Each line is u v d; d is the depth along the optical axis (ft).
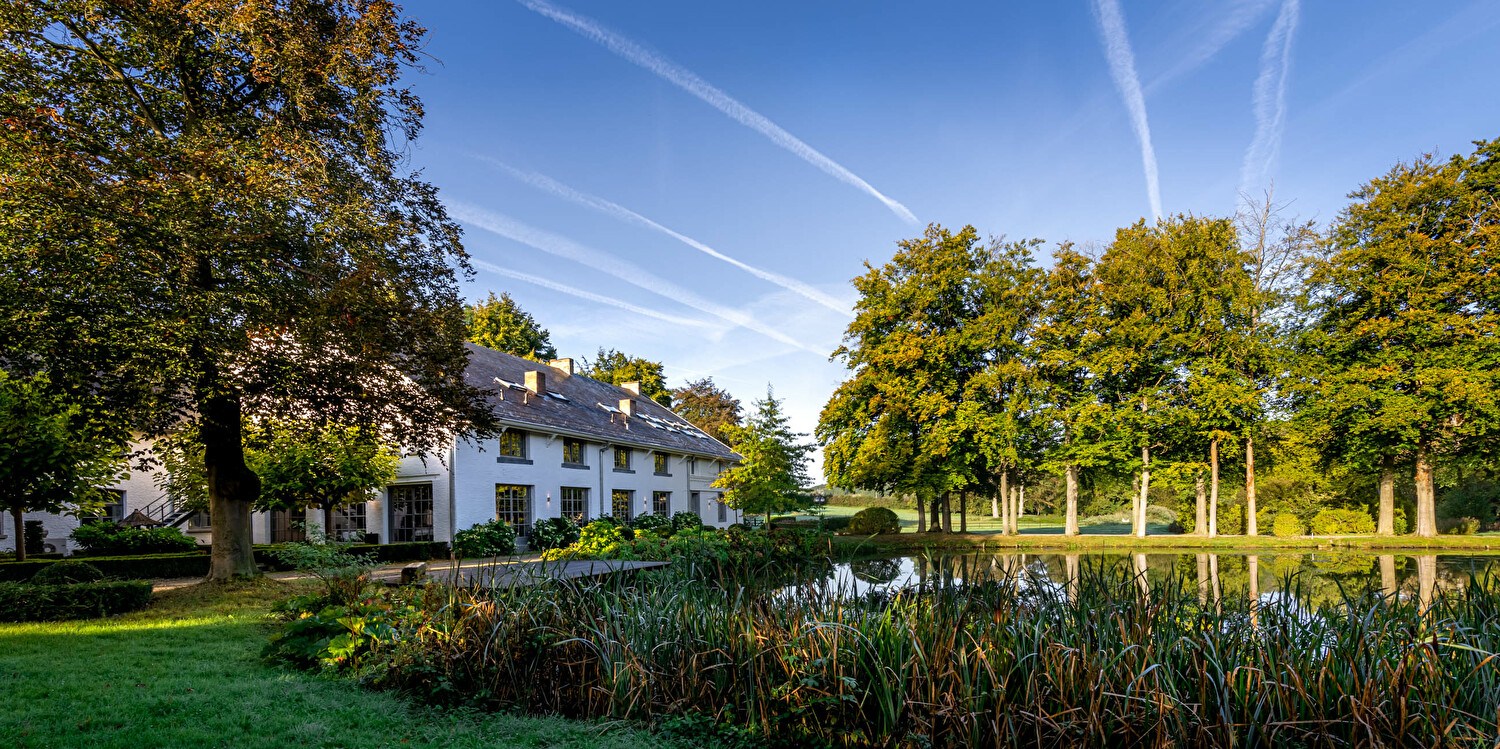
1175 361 89.76
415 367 40.93
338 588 25.17
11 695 18.45
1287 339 92.17
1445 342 79.97
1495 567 54.70
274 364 35.58
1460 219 79.66
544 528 80.23
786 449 98.37
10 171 29.25
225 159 32.01
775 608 18.08
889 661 15.10
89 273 29.32
